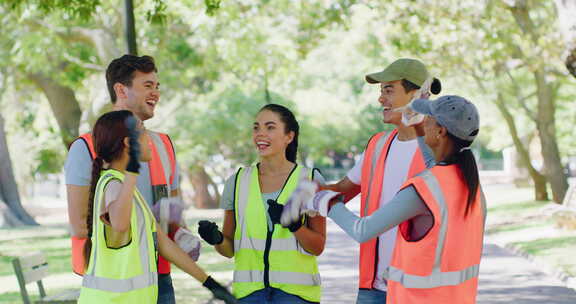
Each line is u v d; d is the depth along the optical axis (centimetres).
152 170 555
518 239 1981
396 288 449
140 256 471
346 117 5200
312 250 548
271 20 2261
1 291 1259
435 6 2119
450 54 2334
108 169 477
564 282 1348
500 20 2212
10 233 2509
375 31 2294
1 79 3053
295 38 2277
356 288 1291
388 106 567
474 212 452
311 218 554
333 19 2216
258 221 557
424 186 436
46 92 2684
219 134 3766
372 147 582
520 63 2311
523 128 4097
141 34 2409
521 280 1379
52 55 2439
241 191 567
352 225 438
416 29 2172
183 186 5066
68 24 2238
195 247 512
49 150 3556
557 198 2873
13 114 3950
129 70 547
